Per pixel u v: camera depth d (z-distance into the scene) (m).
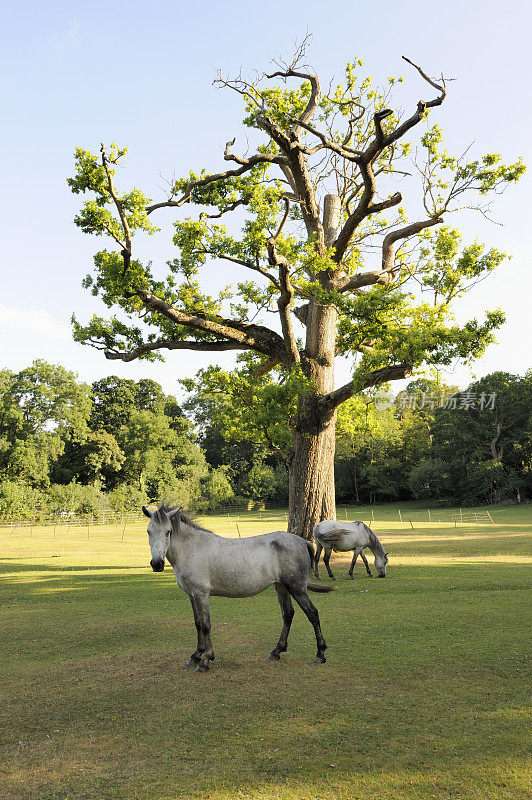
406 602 11.88
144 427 76.62
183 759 4.86
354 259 24.44
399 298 17.86
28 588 15.26
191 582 7.50
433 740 5.08
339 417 24.34
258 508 78.50
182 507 7.78
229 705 6.06
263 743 5.11
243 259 18.64
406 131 16.33
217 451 94.81
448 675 6.89
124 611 11.72
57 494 58.97
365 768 4.62
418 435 75.81
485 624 9.55
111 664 7.70
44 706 6.15
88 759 4.90
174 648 8.49
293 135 18.67
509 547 23.28
